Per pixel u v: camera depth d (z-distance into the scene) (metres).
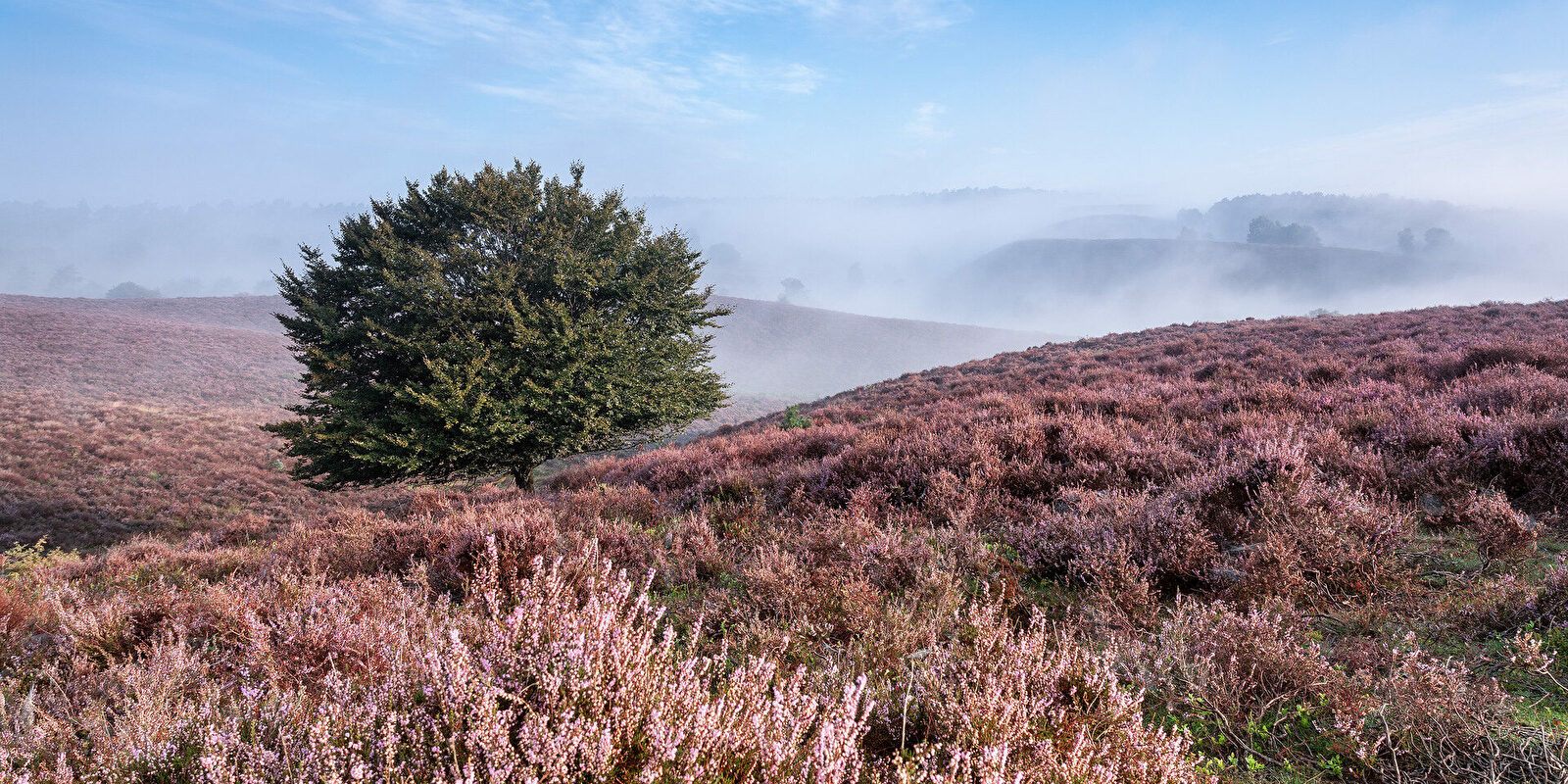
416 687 2.67
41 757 2.80
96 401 43.47
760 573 4.77
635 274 18.20
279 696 2.90
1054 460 7.94
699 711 2.12
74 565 7.96
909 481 7.51
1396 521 4.73
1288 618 3.82
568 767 2.00
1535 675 3.06
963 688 2.81
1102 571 4.53
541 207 18.83
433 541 6.41
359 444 15.02
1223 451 6.84
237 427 40.59
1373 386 10.21
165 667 3.59
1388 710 2.88
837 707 2.47
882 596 4.51
